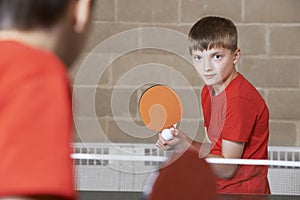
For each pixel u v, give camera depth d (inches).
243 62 164.6
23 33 33.4
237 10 165.0
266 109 118.1
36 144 29.7
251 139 116.3
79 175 91.1
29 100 30.3
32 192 29.0
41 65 31.6
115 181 89.4
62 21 33.8
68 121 30.7
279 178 107.0
